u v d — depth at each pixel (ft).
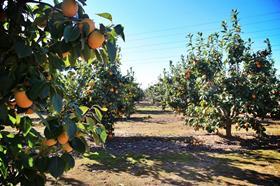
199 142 34.47
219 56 36.14
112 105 31.27
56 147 4.99
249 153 29.07
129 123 57.67
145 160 25.46
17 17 4.66
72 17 4.49
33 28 4.83
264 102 34.01
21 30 4.79
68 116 4.91
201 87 35.68
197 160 25.84
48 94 4.32
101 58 4.95
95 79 29.19
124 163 24.22
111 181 19.43
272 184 19.70
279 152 29.68
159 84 85.56
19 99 4.30
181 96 49.62
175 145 32.58
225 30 34.53
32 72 4.43
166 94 60.29
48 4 4.60
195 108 37.22
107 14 4.82
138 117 72.13
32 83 4.26
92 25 4.44
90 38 4.41
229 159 26.45
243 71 34.63
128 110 38.60
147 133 42.37
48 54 4.71
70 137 4.54
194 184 19.33
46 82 4.33
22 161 4.94
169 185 19.01
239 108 33.22
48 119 4.73
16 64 4.53
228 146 32.24
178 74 52.47
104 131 5.80
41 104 4.72
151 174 21.31
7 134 5.47
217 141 34.94
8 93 4.44
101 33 4.56
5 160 5.05
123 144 32.40
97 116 5.96
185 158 26.53
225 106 33.42
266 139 36.42
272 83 40.55
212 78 34.91
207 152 29.17
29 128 5.05
